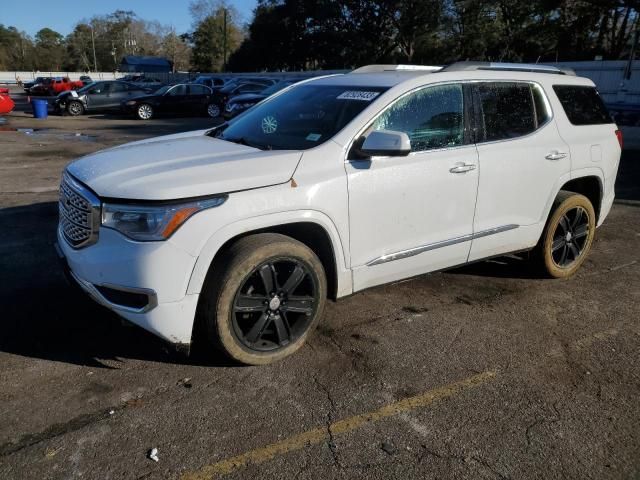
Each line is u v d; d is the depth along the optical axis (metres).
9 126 19.05
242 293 3.30
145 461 2.64
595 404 3.20
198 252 3.06
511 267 5.45
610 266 5.57
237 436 2.83
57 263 5.21
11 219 6.73
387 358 3.64
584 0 21.69
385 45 50.84
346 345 3.79
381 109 3.75
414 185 3.83
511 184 4.41
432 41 45.59
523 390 3.32
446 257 4.21
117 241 3.06
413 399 3.19
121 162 3.50
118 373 3.37
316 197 3.40
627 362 3.69
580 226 5.18
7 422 2.88
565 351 3.81
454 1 40.78
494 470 2.65
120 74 80.06
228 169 3.26
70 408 3.01
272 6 55.69
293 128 3.98
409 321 4.19
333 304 4.45
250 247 3.23
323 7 49.50
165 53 118.56
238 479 2.55
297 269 3.43
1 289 4.56
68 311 4.17
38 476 2.53
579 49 37.84
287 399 3.16
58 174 9.83
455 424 2.98
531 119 4.63
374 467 2.64
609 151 5.23
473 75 4.27
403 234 3.89
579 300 4.68
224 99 24.94
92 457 2.65
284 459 2.68
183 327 3.15
